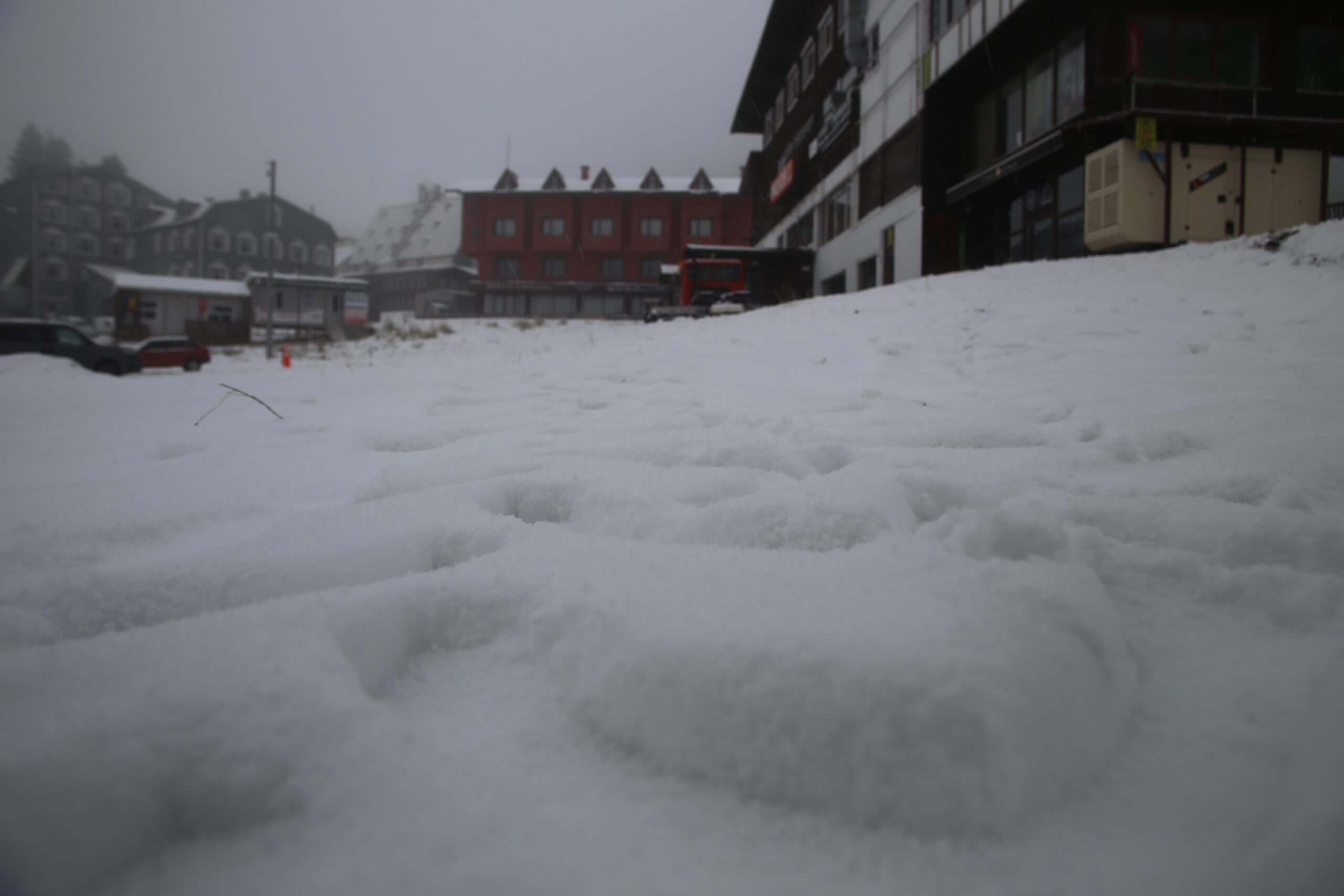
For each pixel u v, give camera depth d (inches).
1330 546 62.1
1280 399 143.1
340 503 113.5
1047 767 37.2
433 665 53.5
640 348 500.4
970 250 844.6
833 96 1086.4
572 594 53.5
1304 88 645.3
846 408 187.6
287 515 104.4
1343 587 54.4
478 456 130.0
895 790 35.6
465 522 81.4
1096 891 31.6
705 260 1088.8
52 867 31.5
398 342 1071.6
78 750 35.1
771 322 571.2
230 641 46.2
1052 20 673.0
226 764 35.9
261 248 2970.0
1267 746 40.6
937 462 110.1
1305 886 30.9
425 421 195.2
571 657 48.9
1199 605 57.3
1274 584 56.6
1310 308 299.6
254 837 34.2
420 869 31.3
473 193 2199.8
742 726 39.1
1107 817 36.1
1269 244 412.5
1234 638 53.0
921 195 839.1
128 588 65.3
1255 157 623.5
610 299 2190.0
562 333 1004.6
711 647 42.1
